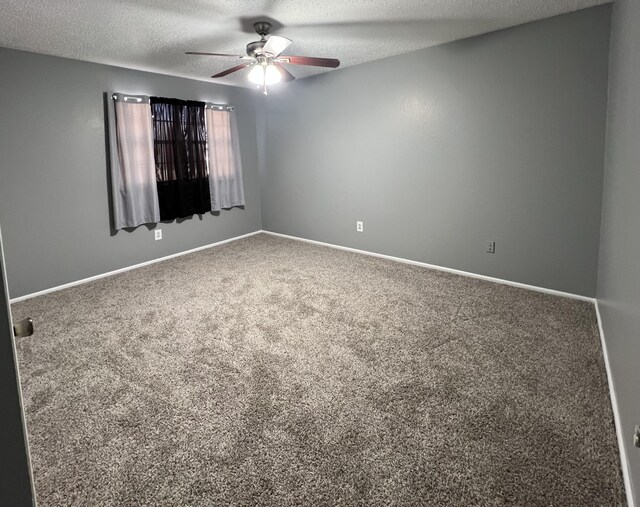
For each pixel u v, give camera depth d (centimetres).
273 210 573
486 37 332
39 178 360
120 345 262
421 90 382
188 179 475
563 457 161
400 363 233
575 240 314
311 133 494
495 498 143
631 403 152
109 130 399
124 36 308
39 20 270
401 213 428
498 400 197
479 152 355
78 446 173
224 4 253
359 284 371
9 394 60
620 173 217
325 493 147
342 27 305
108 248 418
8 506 62
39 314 316
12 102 337
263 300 336
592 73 286
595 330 267
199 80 479
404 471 156
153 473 158
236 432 179
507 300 324
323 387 212
